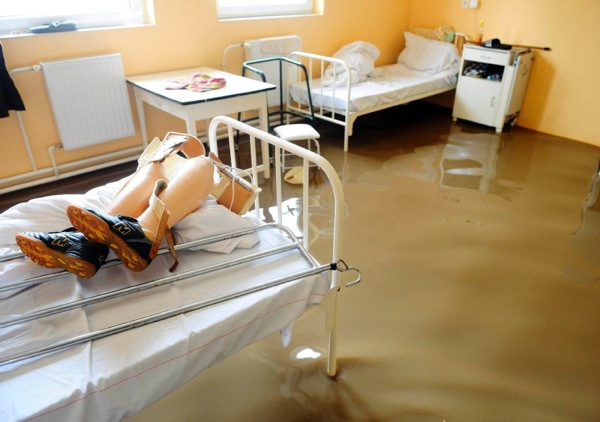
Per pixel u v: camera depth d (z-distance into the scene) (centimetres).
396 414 144
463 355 167
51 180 305
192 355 108
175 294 122
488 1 417
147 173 145
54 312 110
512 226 253
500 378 157
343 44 439
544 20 383
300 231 243
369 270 213
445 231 247
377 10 454
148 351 103
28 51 273
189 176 140
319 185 301
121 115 312
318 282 131
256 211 182
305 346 170
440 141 386
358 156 351
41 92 285
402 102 390
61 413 92
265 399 149
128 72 316
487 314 187
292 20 390
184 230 140
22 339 106
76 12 295
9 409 89
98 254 119
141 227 121
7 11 275
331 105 361
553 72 388
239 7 365
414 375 158
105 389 96
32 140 292
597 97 367
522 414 144
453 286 204
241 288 125
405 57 466
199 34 340
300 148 134
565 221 258
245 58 370
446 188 298
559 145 376
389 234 244
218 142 374
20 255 128
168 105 276
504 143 380
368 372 159
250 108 285
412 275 211
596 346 171
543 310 189
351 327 180
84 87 290
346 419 142
